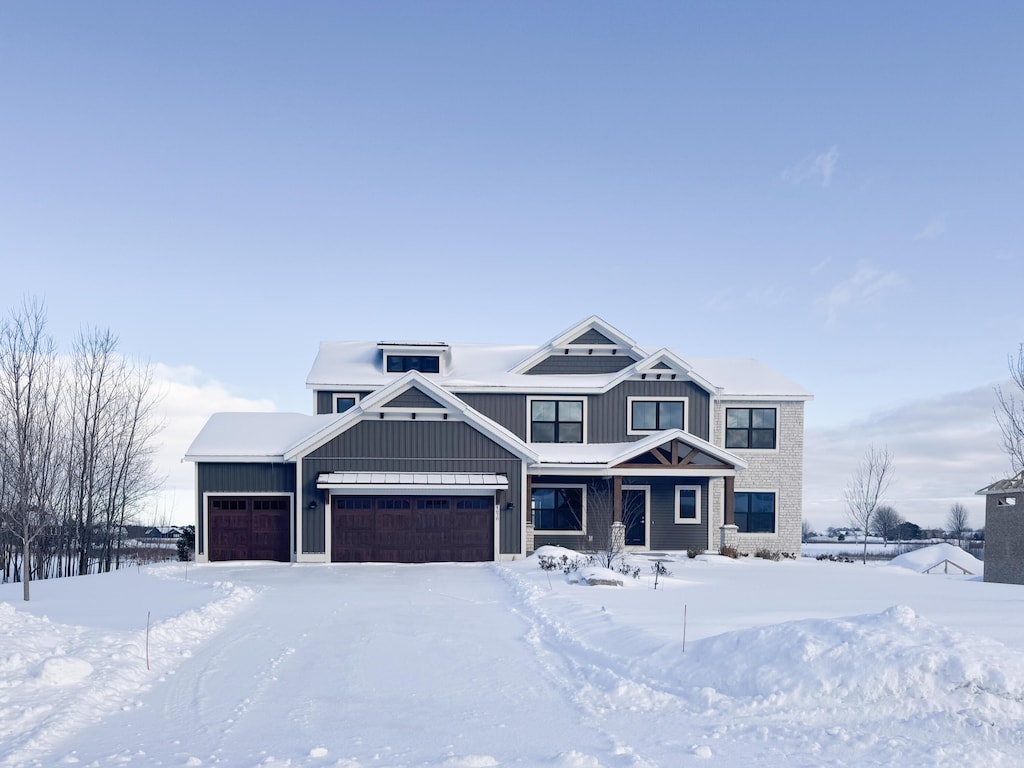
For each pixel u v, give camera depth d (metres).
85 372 28.91
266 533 24.55
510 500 24.92
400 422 24.91
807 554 38.22
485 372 29.91
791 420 29.47
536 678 9.12
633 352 29.47
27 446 23.30
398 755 6.44
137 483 31.14
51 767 6.04
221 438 25.67
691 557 25.91
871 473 40.06
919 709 7.28
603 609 13.10
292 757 6.36
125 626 11.43
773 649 8.44
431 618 13.37
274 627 12.43
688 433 26.22
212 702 8.02
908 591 16.64
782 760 6.36
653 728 7.22
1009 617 12.07
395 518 24.44
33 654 9.00
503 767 6.19
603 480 28.17
